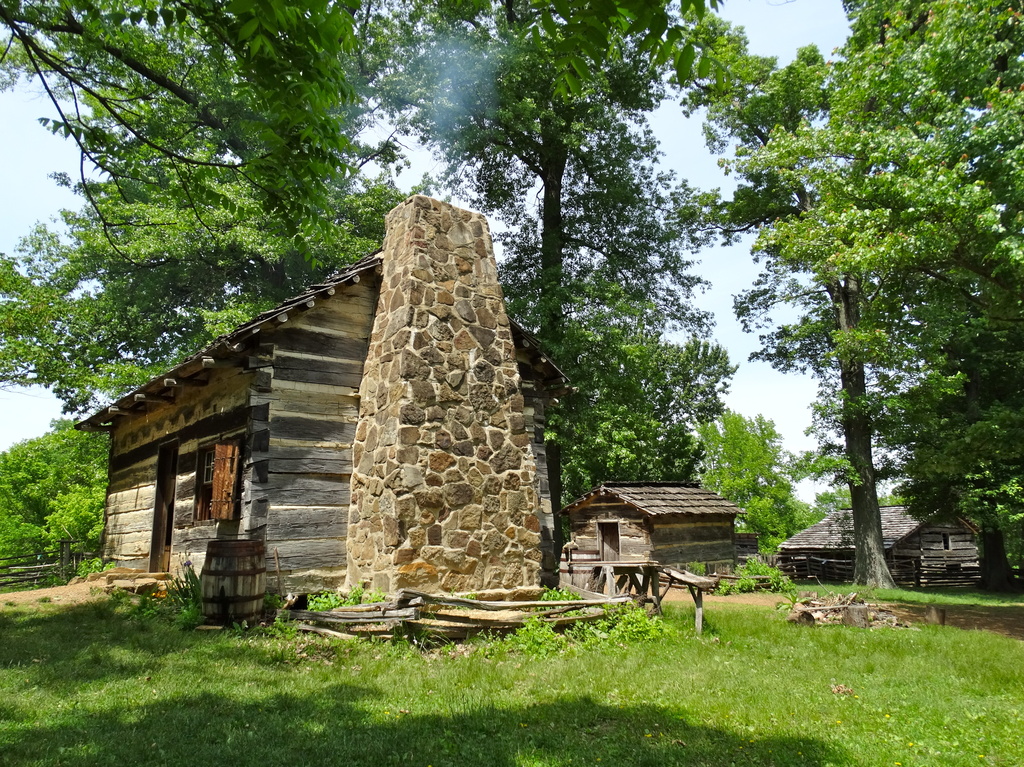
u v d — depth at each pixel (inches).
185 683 219.0
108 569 494.9
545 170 970.1
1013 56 519.5
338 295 412.8
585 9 119.1
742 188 913.5
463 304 401.4
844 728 199.0
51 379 704.4
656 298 946.7
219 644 271.6
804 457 885.8
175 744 166.2
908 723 206.4
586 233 968.9
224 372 412.8
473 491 366.9
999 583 983.0
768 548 1588.3
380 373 384.5
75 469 1163.9
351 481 387.9
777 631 382.9
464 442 371.9
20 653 255.3
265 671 238.2
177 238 754.2
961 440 538.0
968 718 213.9
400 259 399.2
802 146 553.0
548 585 432.5
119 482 561.9
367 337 419.2
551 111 852.6
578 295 837.8
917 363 772.0
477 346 398.9
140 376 764.0
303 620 314.8
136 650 260.8
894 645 349.7
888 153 481.4
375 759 161.6
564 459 1090.7
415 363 365.7
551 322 840.9
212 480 389.1
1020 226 428.1
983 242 447.2
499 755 167.5
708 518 778.8
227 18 184.2
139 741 166.6
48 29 227.0
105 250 757.9
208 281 931.3
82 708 192.4
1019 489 822.5
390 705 206.2
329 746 167.3
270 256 762.8
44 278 866.1
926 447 596.7
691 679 250.4
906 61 503.8
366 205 881.5
